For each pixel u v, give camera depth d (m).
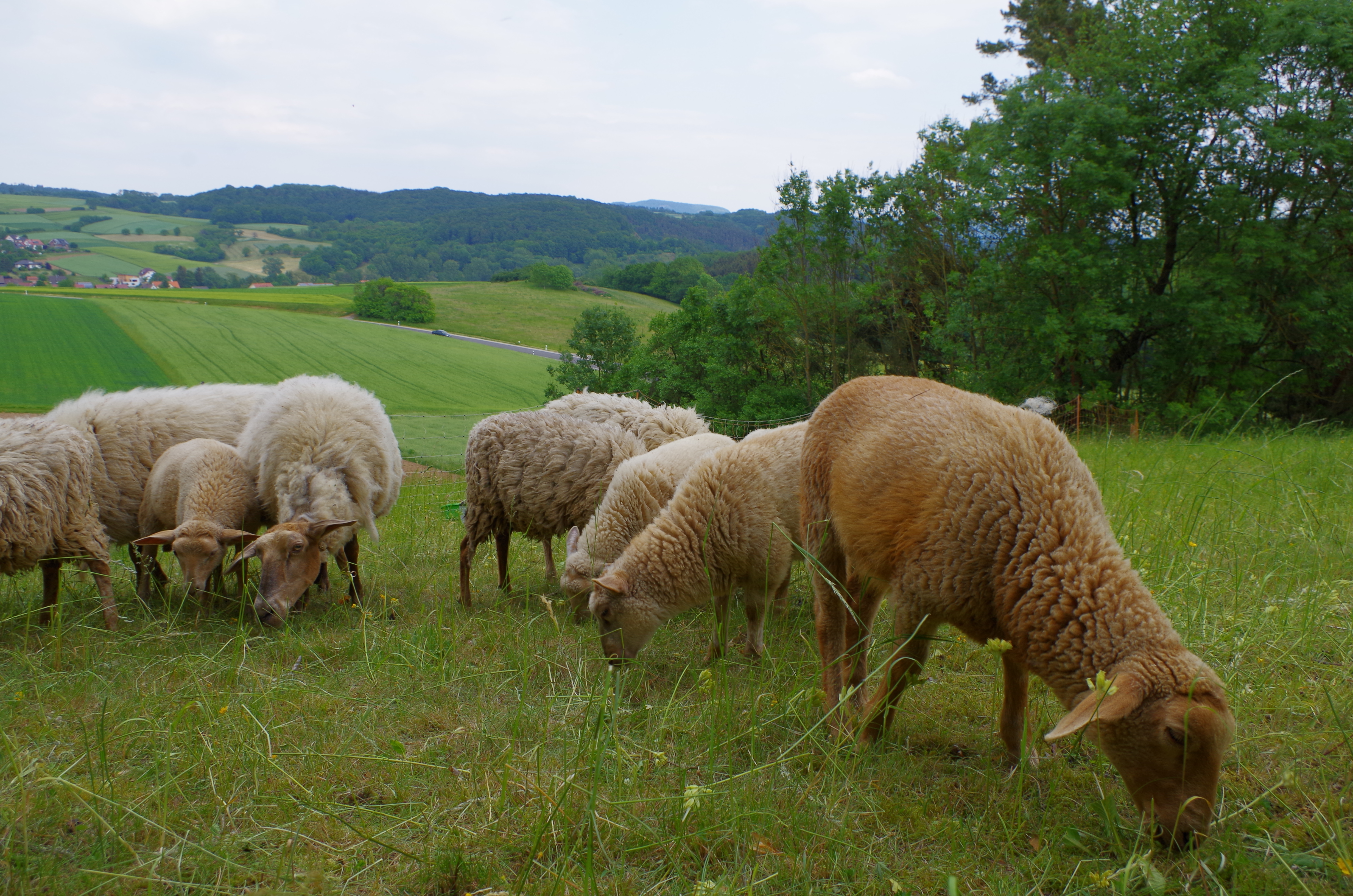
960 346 25.45
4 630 5.17
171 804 3.10
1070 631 2.75
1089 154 21.12
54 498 5.07
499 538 6.55
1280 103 19.70
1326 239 21.50
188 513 5.77
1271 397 22.44
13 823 2.84
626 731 3.69
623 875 2.70
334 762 3.45
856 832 2.88
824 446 3.88
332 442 6.36
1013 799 3.06
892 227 30.88
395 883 2.69
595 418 7.54
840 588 3.83
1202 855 2.59
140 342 63.69
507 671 4.51
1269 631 4.03
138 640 4.99
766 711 3.83
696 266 123.69
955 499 3.05
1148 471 7.10
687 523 4.70
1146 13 21.92
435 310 97.31
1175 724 2.43
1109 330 21.50
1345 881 2.46
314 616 5.84
